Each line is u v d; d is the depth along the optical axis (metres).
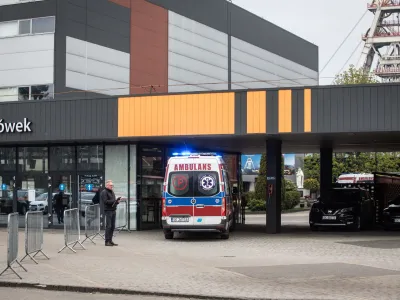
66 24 36.59
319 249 16.05
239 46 60.62
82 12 38.47
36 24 36.12
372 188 27.05
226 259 13.88
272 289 9.88
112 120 21.31
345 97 18.97
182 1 51.53
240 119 19.95
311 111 19.25
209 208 18.56
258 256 14.49
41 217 14.12
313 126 19.20
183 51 51.53
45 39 35.84
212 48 56.12
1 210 24.55
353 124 18.84
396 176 27.41
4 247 16.47
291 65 70.25
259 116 19.77
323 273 11.57
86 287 10.16
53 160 23.97
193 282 10.61
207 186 18.66
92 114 21.52
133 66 44.34
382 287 10.01
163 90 48.41
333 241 18.42
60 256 14.42
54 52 35.59
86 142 23.34
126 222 22.78
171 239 19.20
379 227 25.62
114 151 23.17
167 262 13.30
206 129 20.30
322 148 27.56
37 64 35.88
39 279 10.95
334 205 22.88
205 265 12.80
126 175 22.97
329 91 19.11
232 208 22.77
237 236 20.45
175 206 18.64
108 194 17.17
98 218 18.69
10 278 11.08
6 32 36.59
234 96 20.05
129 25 44.03
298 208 51.97
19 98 36.12
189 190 18.67
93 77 39.41
